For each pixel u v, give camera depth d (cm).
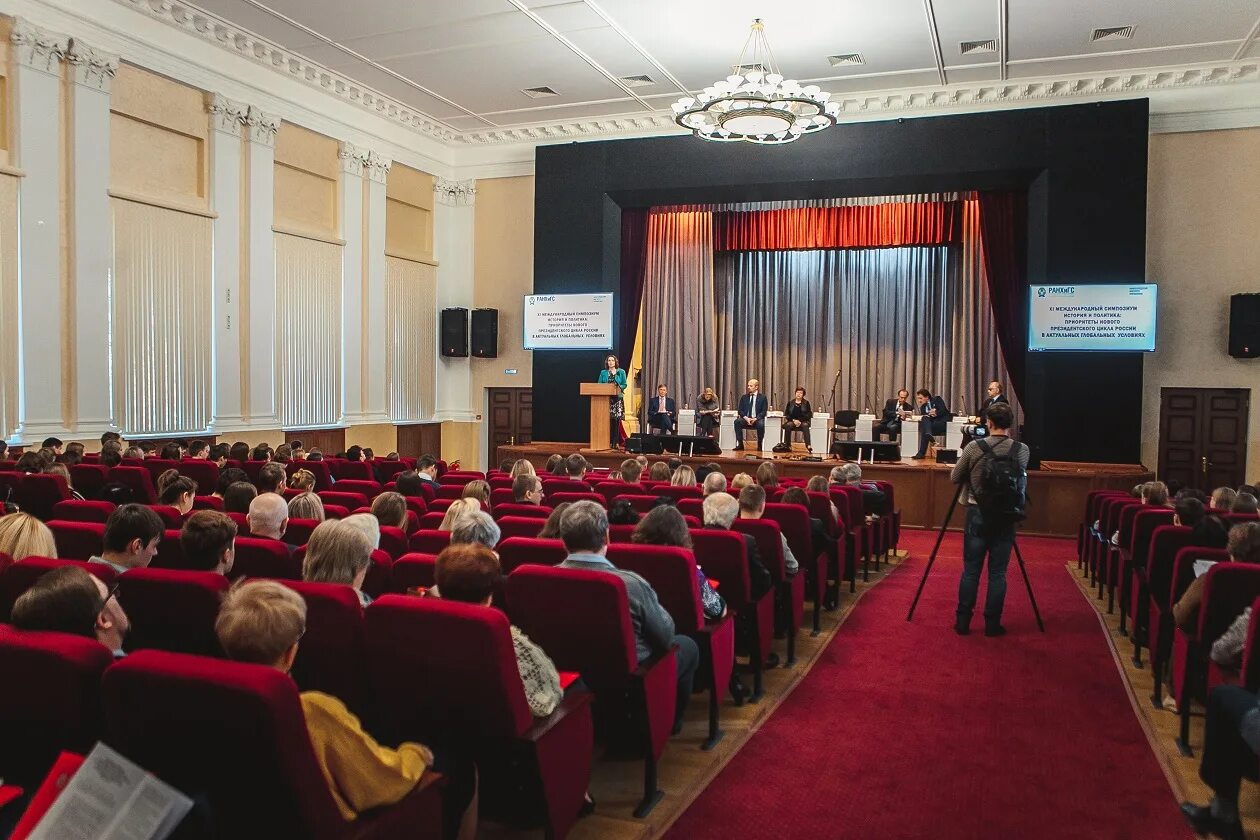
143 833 141
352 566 269
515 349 1429
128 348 934
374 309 1285
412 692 227
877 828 286
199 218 1012
